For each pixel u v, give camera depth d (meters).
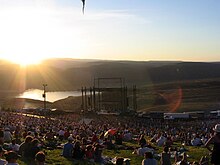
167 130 73.94
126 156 31.67
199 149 37.41
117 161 23.58
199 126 94.00
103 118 107.81
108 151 34.31
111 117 111.31
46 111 125.88
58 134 43.66
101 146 31.78
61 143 37.16
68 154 28.30
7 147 27.55
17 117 84.12
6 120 62.16
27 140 25.03
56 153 29.89
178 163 25.45
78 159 27.72
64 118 102.94
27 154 24.62
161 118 118.62
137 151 32.50
